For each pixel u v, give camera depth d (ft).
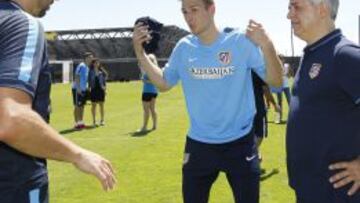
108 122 61.67
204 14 15.03
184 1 15.15
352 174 10.96
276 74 14.46
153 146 41.96
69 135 49.65
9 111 7.80
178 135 48.62
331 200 11.25
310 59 11.49
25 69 8.09
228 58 15.12
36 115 8.08
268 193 26.20
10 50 8.13
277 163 33.68
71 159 8.64
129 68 243.40
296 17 11.57
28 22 8.43
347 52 10.82
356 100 10.77
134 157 37.06
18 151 8.55
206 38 15.29
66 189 27.53
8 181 8.52
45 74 8.94
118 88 147.02
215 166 15.53
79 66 55.47
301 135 11.49
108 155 37.91
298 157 11.62
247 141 15.48
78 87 55.06
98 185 28.30
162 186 28.09
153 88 51.83
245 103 15.38
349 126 11.05
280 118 56.85
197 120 15.60
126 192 26.94
